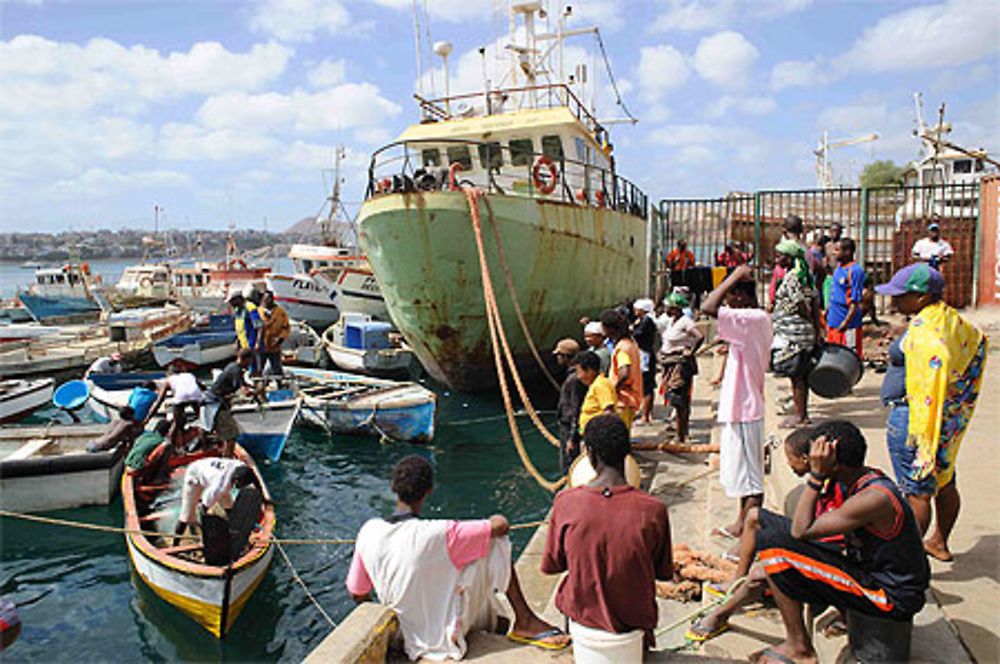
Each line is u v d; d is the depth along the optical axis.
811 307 6.47
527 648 3.52
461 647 3.44
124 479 8.02
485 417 13.27
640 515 3.07
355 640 3.24
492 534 3.53
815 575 3.16
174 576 6.07
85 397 13.12
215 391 9.18
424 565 3.44
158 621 6.50
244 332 13.05
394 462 10.91
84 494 9.00
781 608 3.31
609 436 3.19
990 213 12.29
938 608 3.52
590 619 3.11
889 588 3.03
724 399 4.77
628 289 17.66
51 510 8.91
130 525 6.83
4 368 17.53
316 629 6.27
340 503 9.27
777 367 6.58
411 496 3.61
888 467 5.55
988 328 10.91
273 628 6.27
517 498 9.15
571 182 14.95
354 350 17.03
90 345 21.42
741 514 5.07
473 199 11.39
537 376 14.79
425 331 13.33
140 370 21.41
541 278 13.05
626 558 3.04
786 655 3.27
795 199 16.89
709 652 3.54
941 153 21.84
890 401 4.11
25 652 5.97
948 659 3.10
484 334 13.25
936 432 3.62
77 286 34.84
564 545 3.17
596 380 5.91
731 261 14.88
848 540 3.22
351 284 26.08
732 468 4.78
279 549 7.77
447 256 12.09
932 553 4.02
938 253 11.32
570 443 6.48
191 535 6.78
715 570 4.50
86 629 6.36
